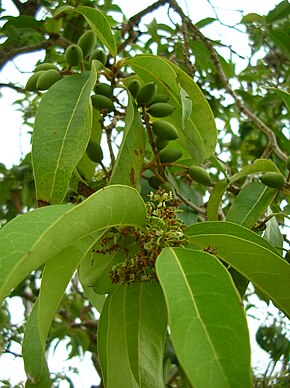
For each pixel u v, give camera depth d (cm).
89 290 32
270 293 24
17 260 18
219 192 34
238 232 26
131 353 26
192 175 34
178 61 56
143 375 26
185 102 30
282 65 71
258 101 67
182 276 19
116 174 29
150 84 32
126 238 27
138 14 54
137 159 30
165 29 62
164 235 24
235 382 15
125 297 26
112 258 27
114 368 26
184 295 18
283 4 60
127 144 30
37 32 55
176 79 31
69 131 27
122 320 26
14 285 18
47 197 25
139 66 33
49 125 27
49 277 22
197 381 15
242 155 71
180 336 17
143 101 32
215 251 24
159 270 19
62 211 20
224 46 57
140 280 25
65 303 87
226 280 18
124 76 36
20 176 68
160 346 26
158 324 26
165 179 34
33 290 74
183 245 25
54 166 26
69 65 33
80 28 54
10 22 54
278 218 49
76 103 28
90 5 55
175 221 25
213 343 16
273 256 24
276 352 67
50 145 26
